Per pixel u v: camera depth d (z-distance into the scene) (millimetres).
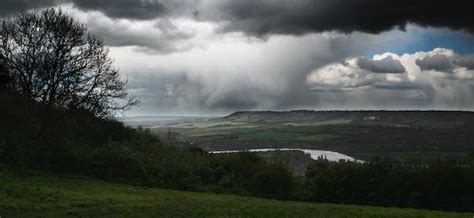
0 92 53938
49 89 58219
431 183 46781
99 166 49219
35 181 40062
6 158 44219
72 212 28594
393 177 47906
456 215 37219
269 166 53031
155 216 29469
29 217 26562
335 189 49000
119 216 28734
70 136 52594
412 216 34938
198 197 40594
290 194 50281
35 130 49750
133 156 51438
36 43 58500
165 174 51094
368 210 37781
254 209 34281
